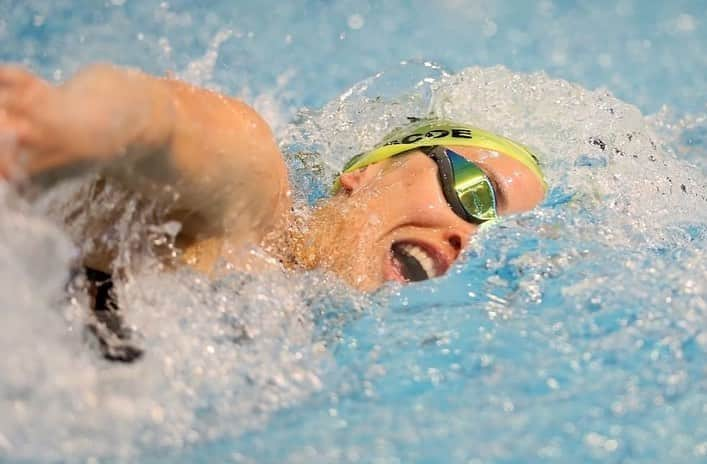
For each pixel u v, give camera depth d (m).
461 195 7.93
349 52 14.05
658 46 15.05
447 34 15.09
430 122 9.77
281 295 6.54
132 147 4.71
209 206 5.70
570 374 6.16
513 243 7.84
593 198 9.01
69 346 5.48
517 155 8.71
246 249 6.26
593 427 5.59
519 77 10.99
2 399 5.13
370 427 5.58
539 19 15.65
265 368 6.03
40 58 10.24
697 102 13.63
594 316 6.84
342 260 7.35
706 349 6.39
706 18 15.66
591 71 14.54
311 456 5.24
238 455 5.22
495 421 5.66
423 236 7.65
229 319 6.15
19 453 4.98
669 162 10.45
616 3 16.12
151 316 5.89
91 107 4.32
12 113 4.12
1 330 5.10
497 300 7.15
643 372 6.17
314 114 10.48
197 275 6.09
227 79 12.20
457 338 6.64
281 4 14.41
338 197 8.20
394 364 6.33
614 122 10.59
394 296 7.19
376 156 8.67
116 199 5.36
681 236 8.51
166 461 5.11
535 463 5.26
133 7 11.70
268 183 6.10
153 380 5.61
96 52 10.66
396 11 15.32
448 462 5.23
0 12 10.87
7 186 4.36
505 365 6.29
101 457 5.07
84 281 5.78
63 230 5.32
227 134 5.59
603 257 7.70
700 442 5.48
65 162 4.30
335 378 6.13
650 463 5.31
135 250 5.80
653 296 7.05
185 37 12.01
